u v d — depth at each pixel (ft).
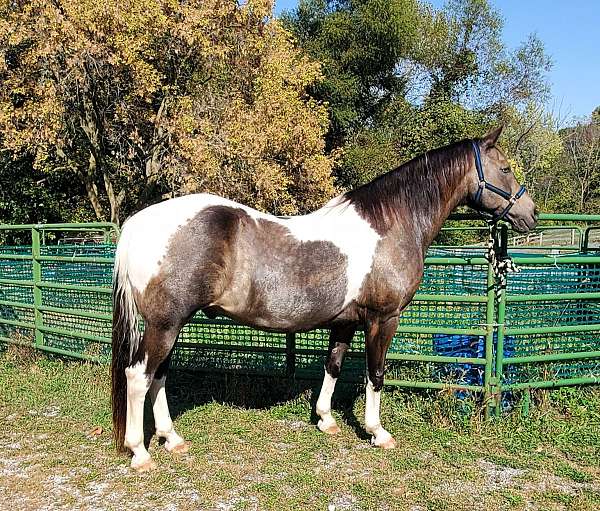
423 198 12.95
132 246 11.34
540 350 14.94
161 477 11.54
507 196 13.39
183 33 44.32
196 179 45.55
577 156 126.62
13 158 48.16
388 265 12.35
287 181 49.32
